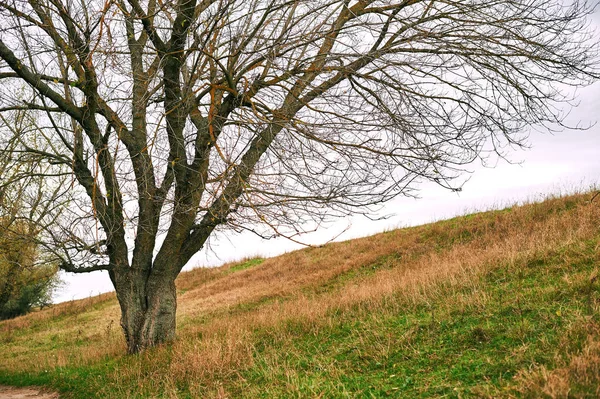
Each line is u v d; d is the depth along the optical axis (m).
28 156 10.78
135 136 9.99
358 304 10.30
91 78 8.95
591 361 4.74
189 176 9.54
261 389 6.70
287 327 10.01
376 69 8.77
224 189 7.42
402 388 5.54
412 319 8.14
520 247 11.67
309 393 5.95
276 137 7.57
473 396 4.84
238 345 8.91
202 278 28.28
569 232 11.45
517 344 5.95
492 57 9.40
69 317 26.23
